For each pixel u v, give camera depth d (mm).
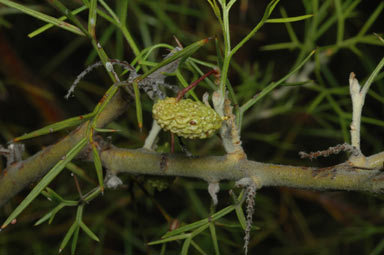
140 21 513
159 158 353
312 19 501
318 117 570
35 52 692
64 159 321
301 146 707
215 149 573
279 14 688
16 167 361
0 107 679
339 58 655
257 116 569
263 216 629
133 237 580
